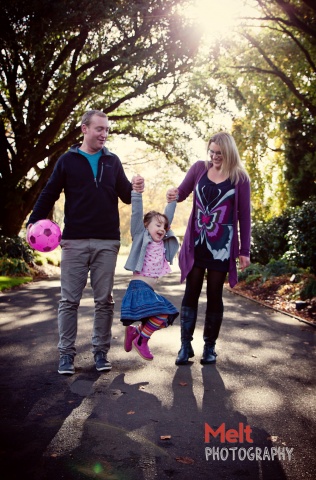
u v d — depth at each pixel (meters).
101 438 3.06
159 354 5.16
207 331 4.88
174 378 4.32
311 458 2.87
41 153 18.34
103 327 4.57
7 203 17.84
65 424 3.26
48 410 3.51
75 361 4.82
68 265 4.45
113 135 23.48
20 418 3.36
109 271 4.52
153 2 14.41
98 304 4.55
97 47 16.17
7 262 14.91
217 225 4.78
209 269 4.83
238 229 5.20
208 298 4.89
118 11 13.55
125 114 22.45
